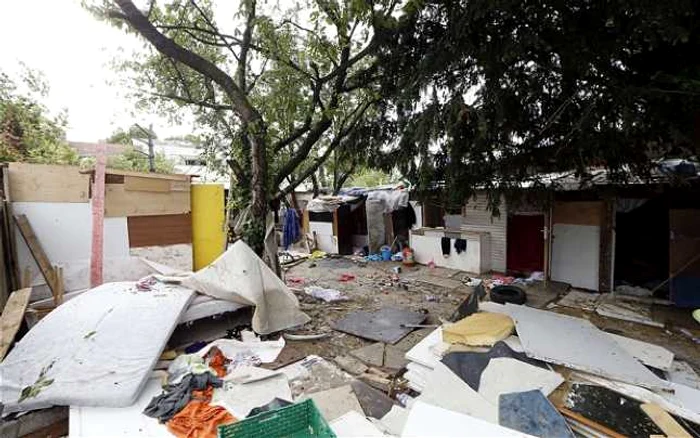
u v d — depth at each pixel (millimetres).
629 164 4863
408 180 6391
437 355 3551
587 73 3729
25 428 2840
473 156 5176
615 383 2877
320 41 5434
